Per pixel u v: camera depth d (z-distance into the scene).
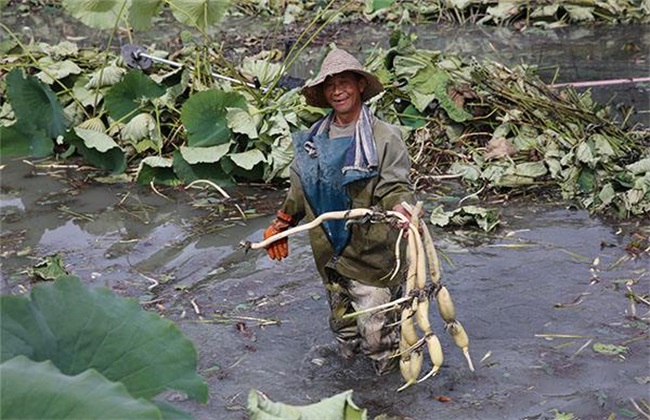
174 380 3.07
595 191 7.58
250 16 15.73
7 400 2.51
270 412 3.20
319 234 5.01
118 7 8.98
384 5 15.01
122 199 8.01
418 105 8.71
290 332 5.75
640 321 5.77
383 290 5.02
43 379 2.56
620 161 7.92
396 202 4.81
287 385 5.20
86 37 14.52
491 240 7.00
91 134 8.51
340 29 14.52
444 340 5.62
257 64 9.30
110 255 6.94
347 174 4.82
